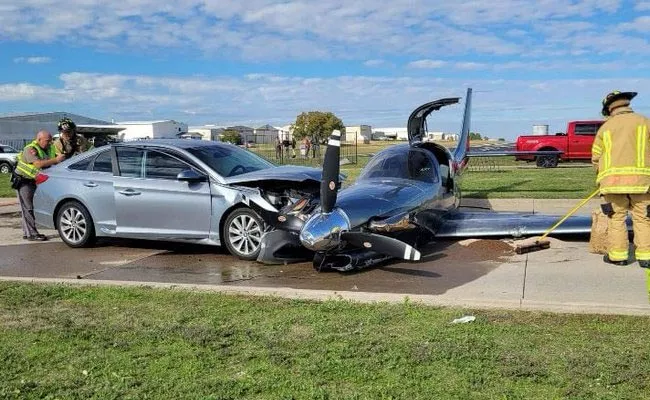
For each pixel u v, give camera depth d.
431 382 3.82
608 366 3.94
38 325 5.04
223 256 8.32
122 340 4.65
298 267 7.50
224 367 4.15
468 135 12.95
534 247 7.71
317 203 7.40
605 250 7.37
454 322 4.90
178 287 6.27
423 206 7.98
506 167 28.11
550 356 4.14
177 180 8.35
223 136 55.59
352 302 5.55
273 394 3.72
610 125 6.01
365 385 3.81
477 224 8.59
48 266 7.85
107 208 8.78
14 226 11.59
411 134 10.29
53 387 3.87
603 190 6.05
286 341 4.56
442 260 7.56
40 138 9.78
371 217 7.09
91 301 5.81
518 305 5.29
